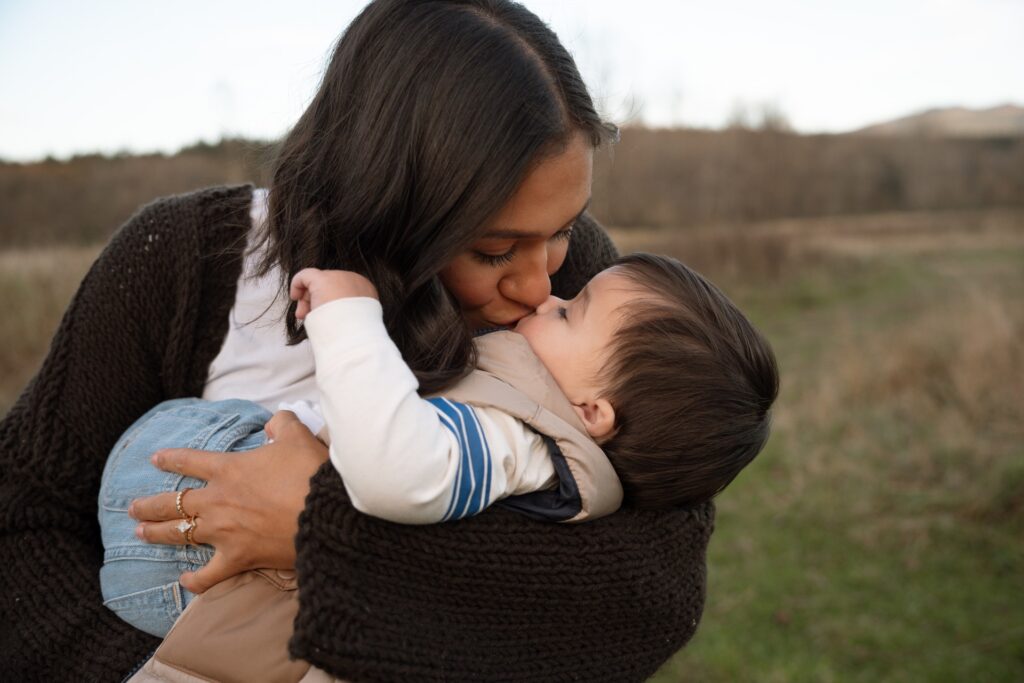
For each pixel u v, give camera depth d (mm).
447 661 1000
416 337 1094
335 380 961
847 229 21969
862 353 7152
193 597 1098
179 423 1177
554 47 1074
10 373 6391
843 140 29578
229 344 1286
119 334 1228
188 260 1256
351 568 960
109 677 1085
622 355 1225
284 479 1049
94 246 9742
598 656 1130
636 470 1214
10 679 1127
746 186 22438
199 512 1057
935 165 28781
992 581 3986
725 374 1244
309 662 926
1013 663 3381
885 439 5453
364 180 1029
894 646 3547
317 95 1120
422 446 943
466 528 1021
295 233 1122
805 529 4598
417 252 1038
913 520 4512
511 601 1053
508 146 962
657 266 1315
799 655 3516
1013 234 19828
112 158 13742
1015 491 4488
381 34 1035
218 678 1002
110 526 1142
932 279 12805
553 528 1082
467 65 979
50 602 1141
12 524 1164
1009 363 5863
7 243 10984
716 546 4516
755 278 13492
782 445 5719
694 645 3623
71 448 1198
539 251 1100
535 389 1161
